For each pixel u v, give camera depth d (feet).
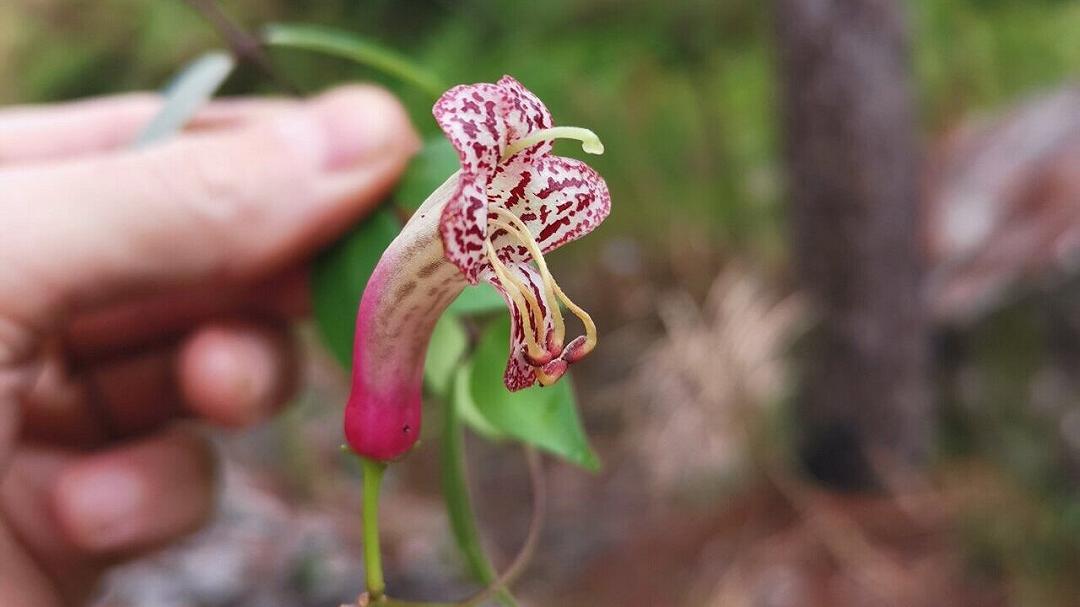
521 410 0.29
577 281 1.02
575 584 0.79
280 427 0.92
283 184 0.34
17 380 0.35
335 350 0.35
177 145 0.35
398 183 0.35
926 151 0.97
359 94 0.36
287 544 0.79
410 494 0.87
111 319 0.44
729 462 0.82
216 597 0.73
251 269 0.36
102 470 0.45
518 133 0.24
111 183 0.34
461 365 0.33
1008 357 0.88
